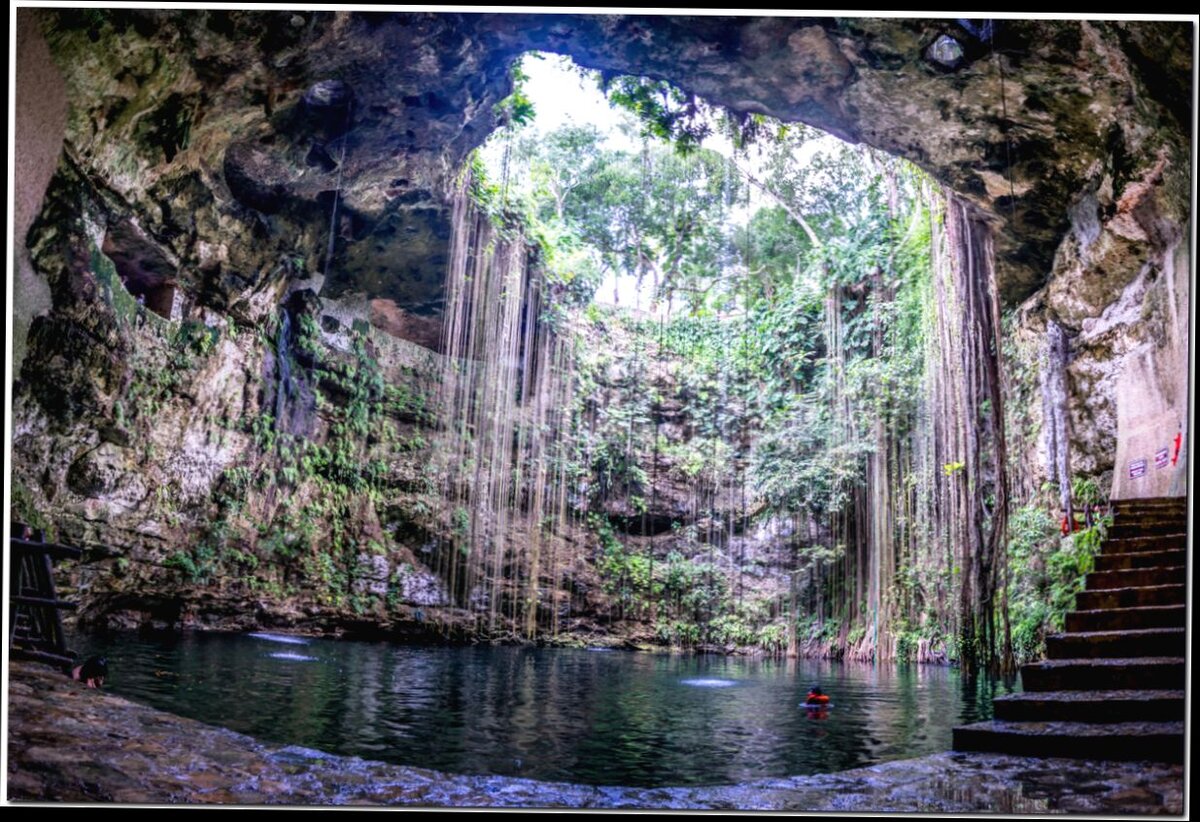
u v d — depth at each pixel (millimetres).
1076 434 10062
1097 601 5195
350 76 8430
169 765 3098
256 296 10688
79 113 6918
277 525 11312
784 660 12906
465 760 3719
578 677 8164
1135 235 8562
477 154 12234
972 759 3879
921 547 12148
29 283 7086
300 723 4332
